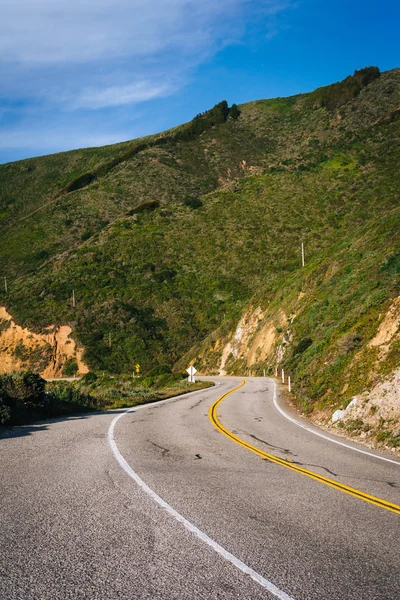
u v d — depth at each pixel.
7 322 65.00
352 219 72.25
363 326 18.27
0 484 5.91
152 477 6.45
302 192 84.94
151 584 3.30
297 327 39.16
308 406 16.33
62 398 16.67
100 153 168.38
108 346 61.53
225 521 4.70
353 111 119.06
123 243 79.38
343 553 3.99
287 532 4.46
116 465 7.14
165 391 28.00
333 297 34.53
